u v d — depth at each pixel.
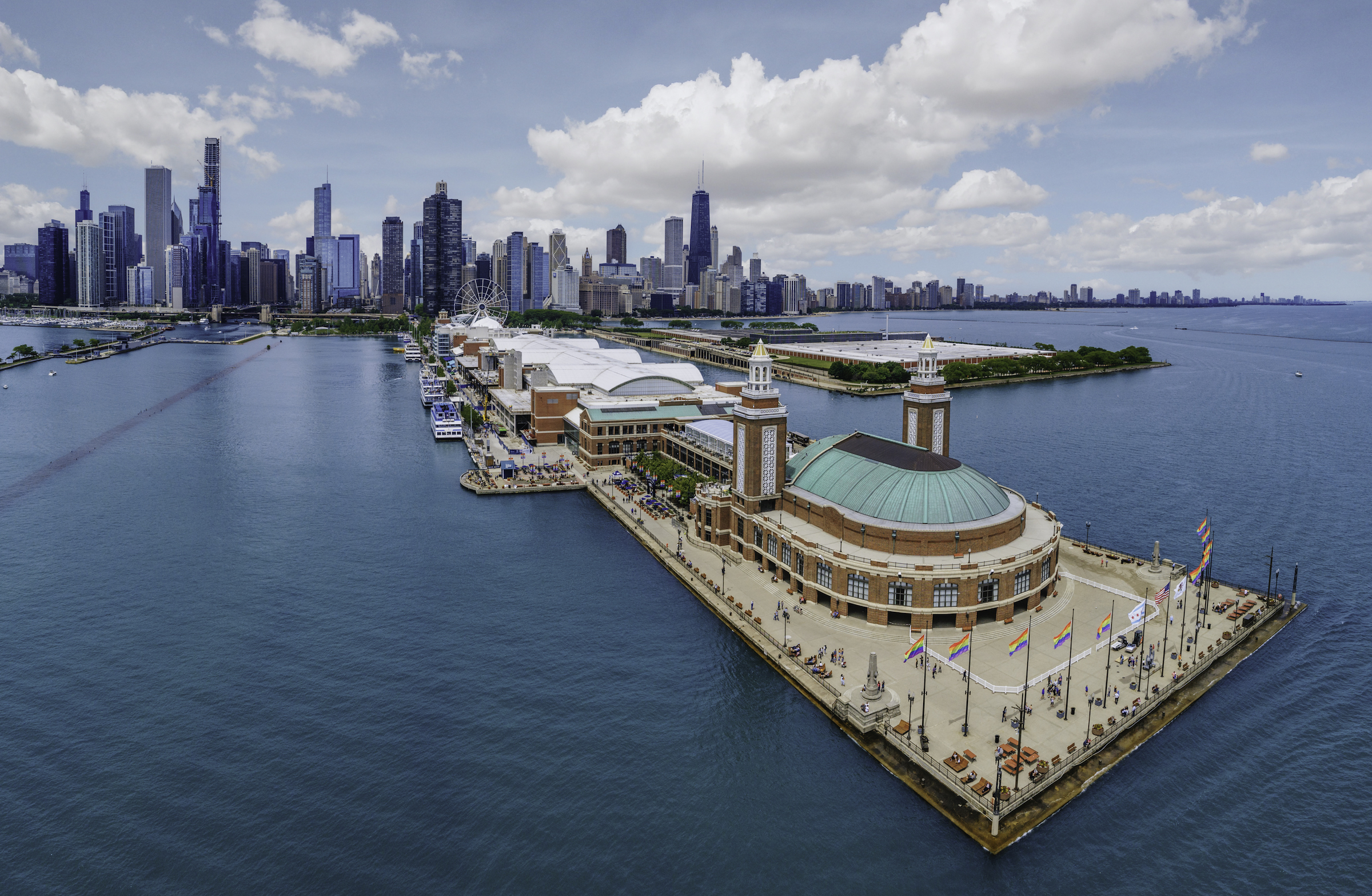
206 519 192.12
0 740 101.12
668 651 126.19
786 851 84.06
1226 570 157.88
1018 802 88.75
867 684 105.88
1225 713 108.81
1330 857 83.50
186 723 105.31
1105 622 112.69
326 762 97.44
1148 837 86.38
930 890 79.25
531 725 105.62
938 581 126.06
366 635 130.88
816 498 150.88
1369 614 138.50
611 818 88.50
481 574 157.12
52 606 141.50
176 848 83.19
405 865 81.19
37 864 80.75
